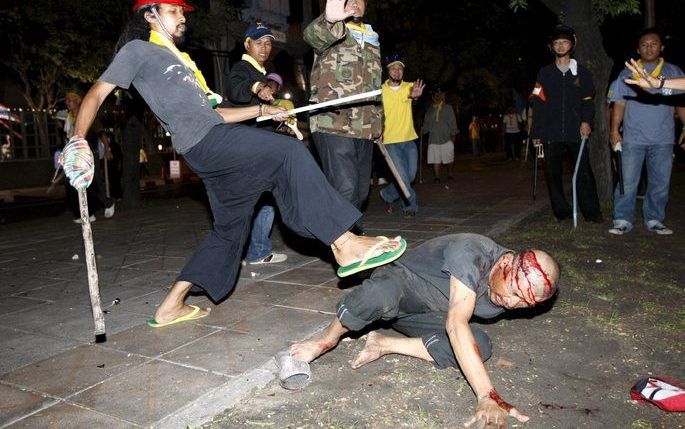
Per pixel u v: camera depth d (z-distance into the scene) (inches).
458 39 845.8
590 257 215.0
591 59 319.0
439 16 821.9
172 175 695.7
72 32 494.3
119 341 146.8
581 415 110.0
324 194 126.4
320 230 125.3
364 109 162.4
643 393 113.1
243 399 118.3
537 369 128.6
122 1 427.2
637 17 607.5
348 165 164.4
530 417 109.5
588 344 140.4
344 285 185.3
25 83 732.0
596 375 125.3
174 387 119.8
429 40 847.7
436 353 123.9
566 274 193.5
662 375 124.3
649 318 154.3
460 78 981.8
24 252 282.7
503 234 260.2
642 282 183.8
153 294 189.6
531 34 798.5
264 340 142.9
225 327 153.0
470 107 1098.7
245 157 129.7
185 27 141.9
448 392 119.0
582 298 171.3
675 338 141.4
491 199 372.5
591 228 265.7
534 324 153.9
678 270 196.4
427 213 323.9
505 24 801.6
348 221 124.6
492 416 101.5
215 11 501.0
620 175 251.3
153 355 136.6
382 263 120.0
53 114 768.9
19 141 741.9
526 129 757.3
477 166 729.6
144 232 322.3
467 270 111.7
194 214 391.9
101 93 125.9
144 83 132.3
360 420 109.3
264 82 207.5
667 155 245.1
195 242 280.7
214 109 139.3
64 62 572.1
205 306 171.0
